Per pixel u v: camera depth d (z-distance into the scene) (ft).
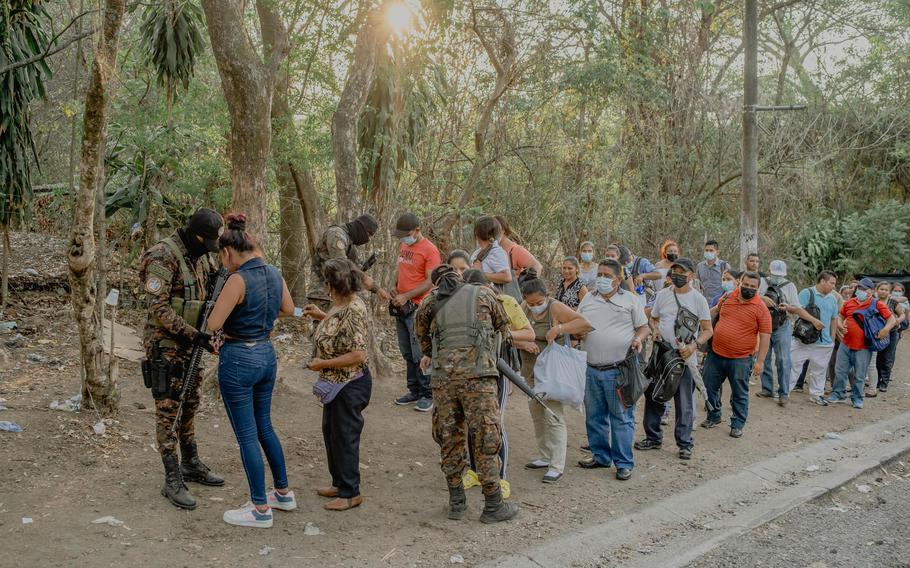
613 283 19.85
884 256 55.57
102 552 13.19
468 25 40.09
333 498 16.90
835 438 25.32
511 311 18.52
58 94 39.65
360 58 26.63
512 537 15.71
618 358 20.01
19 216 28.45
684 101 48.01
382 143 31.78
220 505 15.78
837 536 17.28
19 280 30.91
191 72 30.83
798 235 55.93
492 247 22.94
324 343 15.74
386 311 35.14
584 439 23.53
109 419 18.63
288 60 28.40
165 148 31.01
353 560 14.10
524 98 42.73
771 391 30.50
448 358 15.96
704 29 50.70
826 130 58.29
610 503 18.21
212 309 14.66
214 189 32.04
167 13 29.19
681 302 21.84
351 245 22.74
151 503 15.29
